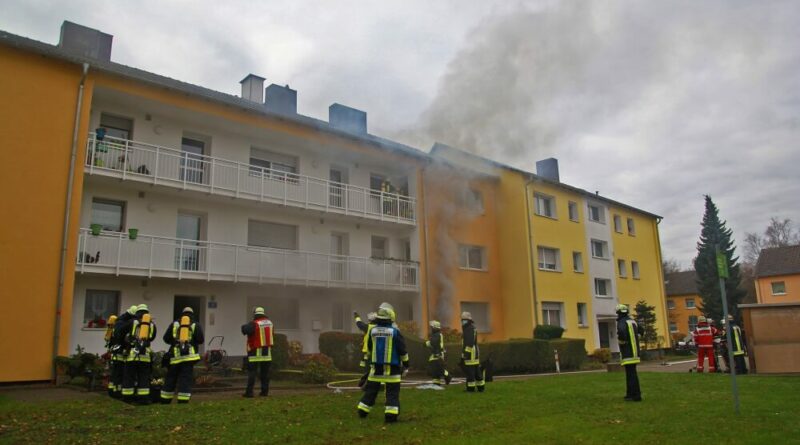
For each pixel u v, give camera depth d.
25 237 13.47
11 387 12.58
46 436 6.85
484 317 26.94
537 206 28.88
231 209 19.59
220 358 16.58
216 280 17.81
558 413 8.77
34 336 13.21
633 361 10.20
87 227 16.31
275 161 21.31
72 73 14.91
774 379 13.36
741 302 44.69
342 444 6.61
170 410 8.68
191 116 18.14
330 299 22.03
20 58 14.09
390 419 7.93
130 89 16.19
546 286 27.62
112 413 8.37
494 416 8.48
